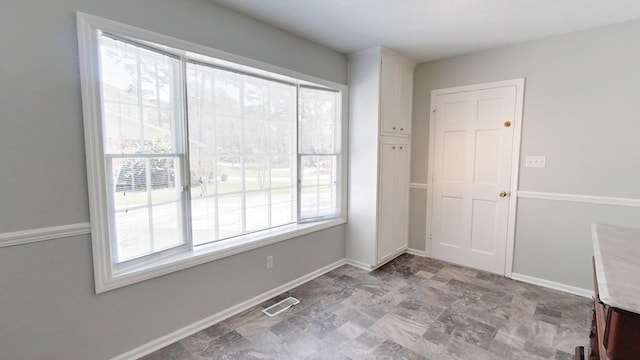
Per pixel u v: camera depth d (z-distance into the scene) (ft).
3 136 4.77
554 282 9.79
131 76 6.19
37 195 5.11
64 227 5.39
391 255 12.00
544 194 9.81
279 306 8.59
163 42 6.39
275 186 9.55
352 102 11.27
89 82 5.48
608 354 3.25
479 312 8.27
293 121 9.89
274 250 9.16
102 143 5.73
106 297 5.94
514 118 10.23
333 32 9.12
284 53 9.00
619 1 7.18
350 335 7.23
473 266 11.45
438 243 12.28
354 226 11.58
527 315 8.11
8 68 4.75
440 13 7.85
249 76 8.55
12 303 4.99
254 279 8.66
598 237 5.33
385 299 9.00
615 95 8.56
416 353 6.59
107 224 5.87
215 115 7.84
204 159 7.70
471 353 6.59
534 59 9.75
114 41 5.88
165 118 6.86
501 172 10.62
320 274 10.80
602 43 8.65
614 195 8.72
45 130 5.13
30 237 5.06
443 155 11.91
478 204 11.19
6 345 4.99
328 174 11.19
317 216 10.93
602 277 3.64
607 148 8.75
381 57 10.46
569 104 9.25
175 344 6.85
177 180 7.20
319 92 10.63
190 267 7.18
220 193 8.12
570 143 9.30
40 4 4.96
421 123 12.36
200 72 7.47
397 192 12.02
